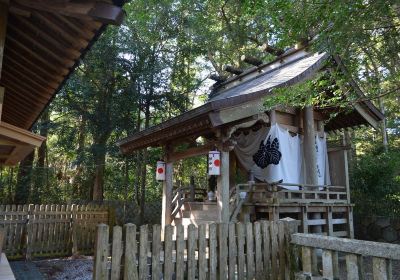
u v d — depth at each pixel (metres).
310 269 3.28
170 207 8.05
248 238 3.45
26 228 7.70
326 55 6.83
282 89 5.50
